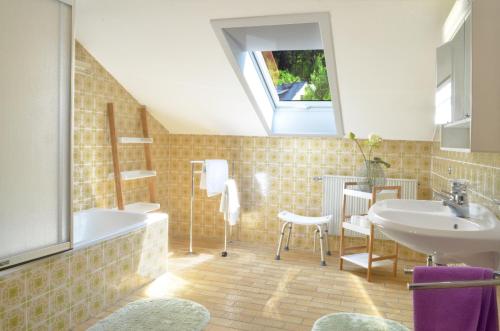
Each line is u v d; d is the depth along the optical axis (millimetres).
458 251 1548
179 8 2922
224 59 3432
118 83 4070
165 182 4949
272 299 3119
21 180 2197
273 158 4609
